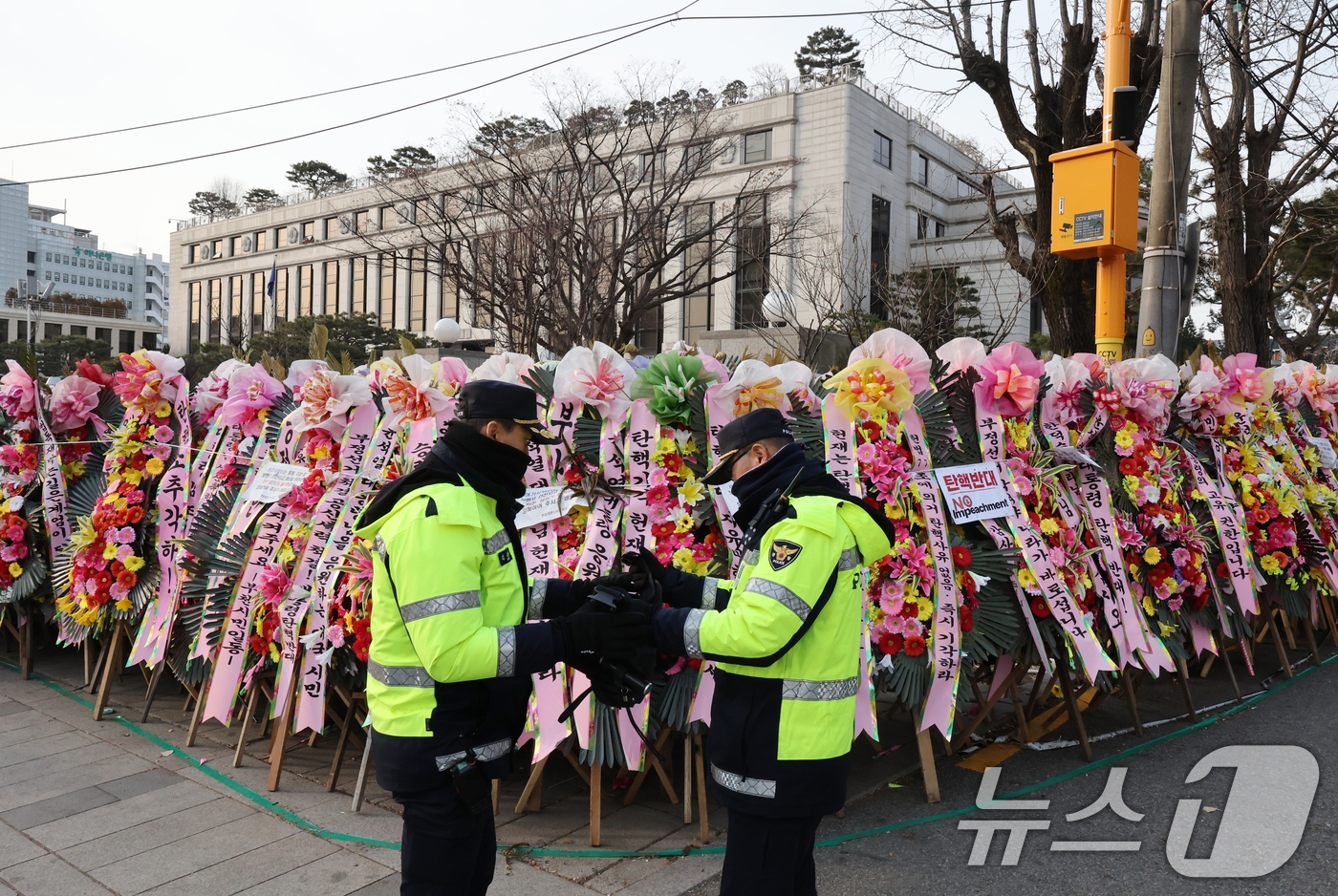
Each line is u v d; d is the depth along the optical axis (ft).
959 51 35.06
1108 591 15.44
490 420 7.89
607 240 63.77
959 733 15.98
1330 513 21.04
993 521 14.17
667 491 13.11
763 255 72.79
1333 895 10.48
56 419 19.53
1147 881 10.90
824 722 7.68
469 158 66.49
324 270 180.34
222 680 14.56
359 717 13.87
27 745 15.57
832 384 13.33
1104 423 16.11
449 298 160.25
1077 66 31.96
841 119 108.58
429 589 7.18
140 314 484.33
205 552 15.64
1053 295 33.76
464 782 7.43
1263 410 20.16
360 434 14.71
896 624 13.11
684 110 69.05
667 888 10.69
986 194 38.91
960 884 10.93
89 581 17.11
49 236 446.60
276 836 12.06
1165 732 16.10
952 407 14.66
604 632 7.47
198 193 208.33
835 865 11.43
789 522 7.63
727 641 7.45
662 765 13.44
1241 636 17.78
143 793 13.48
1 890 10.66
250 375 16.63
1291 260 55.11
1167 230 22.62
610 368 13.33
